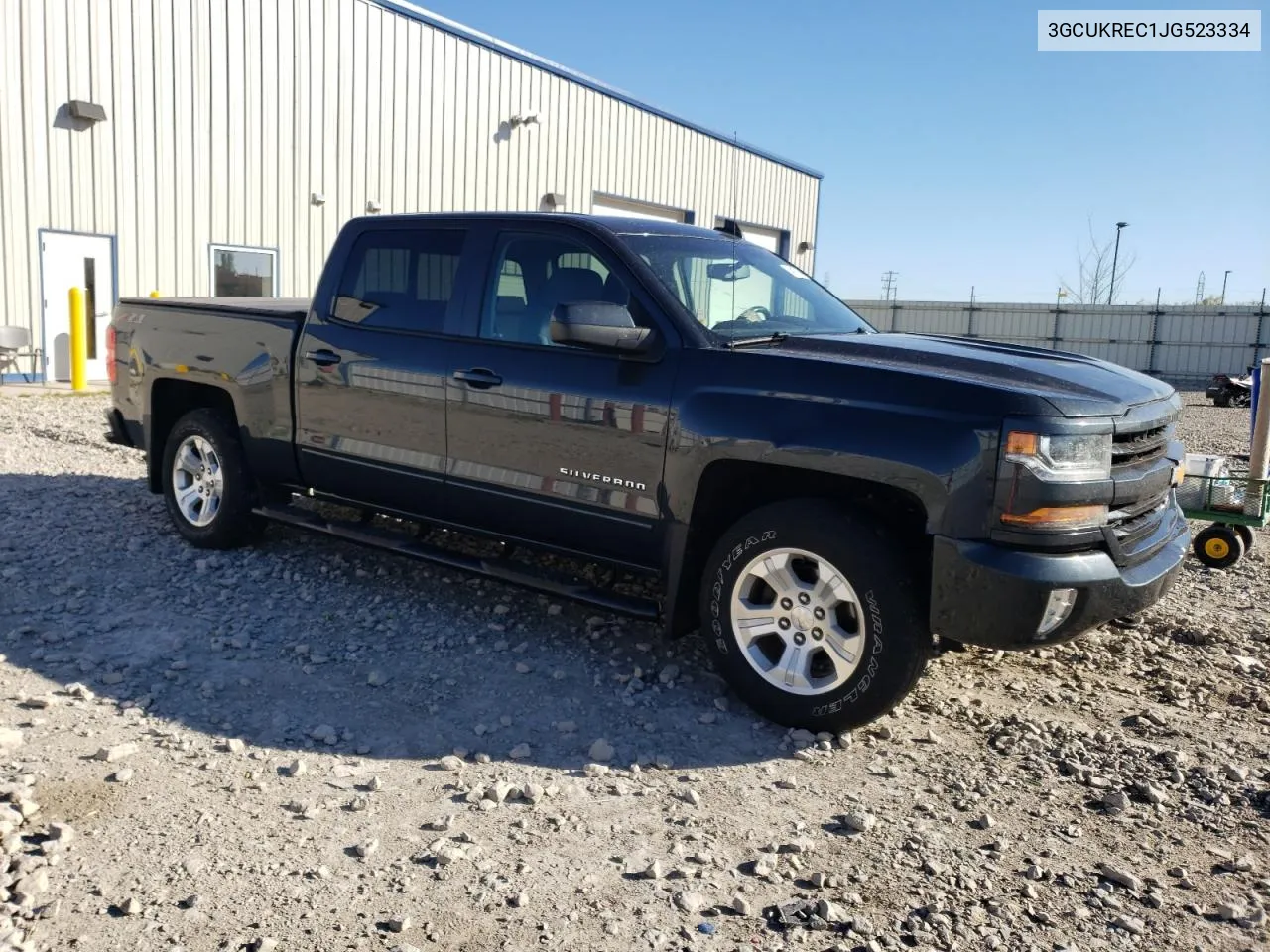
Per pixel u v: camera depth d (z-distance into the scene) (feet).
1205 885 9.86
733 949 8.65
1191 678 15.29
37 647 14.88
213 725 12.68
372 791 11.21
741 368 13.24
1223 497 21.33
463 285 16.03
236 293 56.24
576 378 14.43
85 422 37.04
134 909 8.82
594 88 75.82
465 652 15.35
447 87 65.41
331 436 17.51
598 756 12.21
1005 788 11.75
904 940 8.82
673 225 16.31
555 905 9.20
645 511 13.88
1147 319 115.44
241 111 54.95
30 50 46.57
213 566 18.89
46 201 47.93
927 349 13.75
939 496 11.68
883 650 12.17
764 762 12.28
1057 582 11.43
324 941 8.57
